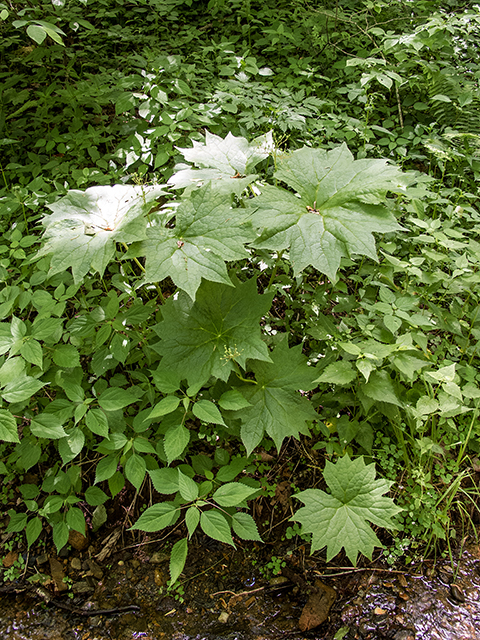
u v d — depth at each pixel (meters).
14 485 2.48
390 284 2.78
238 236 1.77
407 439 2.45
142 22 5.07
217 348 2.06
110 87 4.09
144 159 3.19
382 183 1.84
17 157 3.66
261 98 3.66
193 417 2.54
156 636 2.08
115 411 2.16
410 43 3.79
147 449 2.04
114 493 2.16
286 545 2.33
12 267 2.69
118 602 2.18
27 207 3.00
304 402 2.17
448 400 2.15
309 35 4.73
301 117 3.46
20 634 2.10
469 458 2.50
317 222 1.85
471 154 3.72
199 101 3.79
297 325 2.75
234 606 2.16
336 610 2.13
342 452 2.31
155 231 1.84
